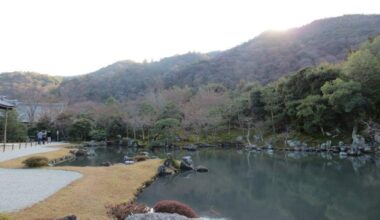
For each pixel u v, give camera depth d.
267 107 53.94
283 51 107.56
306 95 49.47
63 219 8.70
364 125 41.97
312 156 36.91
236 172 26.55
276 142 48.75
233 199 17.44
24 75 118.12
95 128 60.78
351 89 40.19
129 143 55.41
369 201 16.42
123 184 17.64
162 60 151.88
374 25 103.25
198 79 103.06
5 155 27.02
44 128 57.94
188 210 11.07
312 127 46.19
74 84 110.38
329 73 47.75
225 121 58.44
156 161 27.55
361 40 94.31
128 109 64.88
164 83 108.56
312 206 15.77
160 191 18.88
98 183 16.17
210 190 19.72
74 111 66.50
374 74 42.00
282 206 15.88
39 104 67.88
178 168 27.33
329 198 17.36
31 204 11.18
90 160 32.31
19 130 46.53
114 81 113.88
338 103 41.03
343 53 90.44
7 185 14.73
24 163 21.17
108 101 74.44
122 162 30.42
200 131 58.09
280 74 92.06
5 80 108.44
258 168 28.66
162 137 53.19
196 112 59.72
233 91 75.06
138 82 113.00
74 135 58.75
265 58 107.56
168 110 60.28
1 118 45.00
